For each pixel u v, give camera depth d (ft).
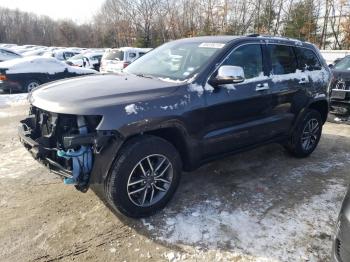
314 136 17.54
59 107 9.87
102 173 10.01
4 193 12.75
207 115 11.91
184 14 122.72
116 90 10.72
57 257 9.42
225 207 12.14
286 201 12.76
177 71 12.55
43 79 37.70
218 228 10.85
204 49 13.07
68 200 12.29
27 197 12.48
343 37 99.86
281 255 9.71
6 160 15.99
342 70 26.86
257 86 13.64
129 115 9.96
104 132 9.68
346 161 17.31
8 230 10.50
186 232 10.61
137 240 10.19
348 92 25.18
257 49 14.02
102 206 11.92
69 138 9.50
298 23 105.19
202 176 14.70
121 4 153.07
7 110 27.91
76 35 201.05
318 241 10.37
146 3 136.67
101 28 185.37
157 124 10.54
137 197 11.05
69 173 9.93
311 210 12.15
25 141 11.02
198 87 11.67
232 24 111.65
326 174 15.48
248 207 12.20
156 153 10.82
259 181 14.43
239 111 13.05
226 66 11.66
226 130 12.76
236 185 13.96
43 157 10.41
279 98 14.75
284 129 15.62
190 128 11.47
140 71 13.69
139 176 10.82
